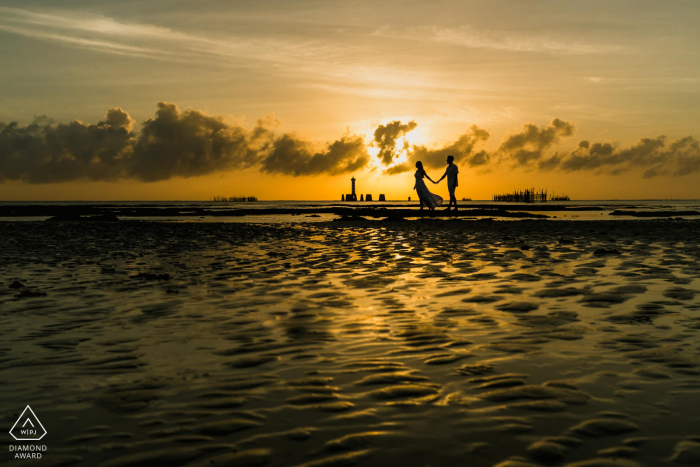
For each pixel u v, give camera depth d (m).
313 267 8.42
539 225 19.94
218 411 2.69
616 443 2.28
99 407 2.76
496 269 7.83
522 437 2.35
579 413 2.60
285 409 2.71
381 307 5.22
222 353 3.73
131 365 3.47
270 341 4.03
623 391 2.87
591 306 5.06
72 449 2.30
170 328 4.48
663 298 5.34
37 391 3.01
